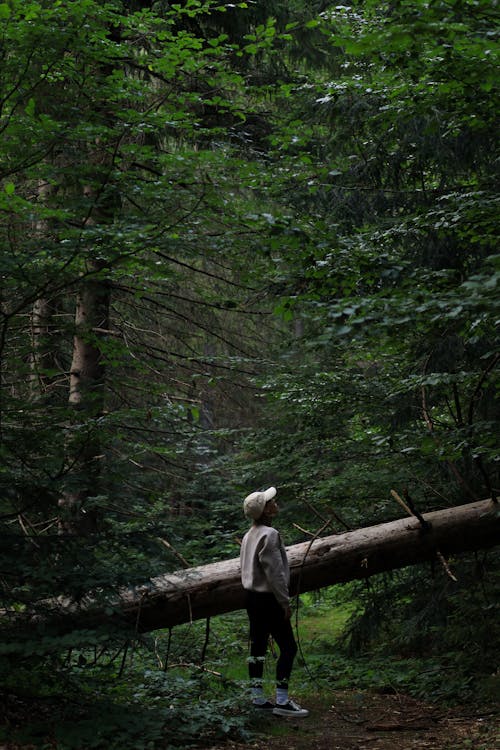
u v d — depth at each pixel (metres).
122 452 7.30
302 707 6.17
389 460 7.54
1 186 5.10
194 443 9.15
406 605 8.28
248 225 4.95
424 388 7.07
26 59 4.67
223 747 4.87
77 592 4.83
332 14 5.91
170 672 6.77
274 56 9.60
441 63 4.62
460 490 7.46
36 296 4.85
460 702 6.27
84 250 4.77
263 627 5.81
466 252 7.39
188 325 10.68
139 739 4.60
